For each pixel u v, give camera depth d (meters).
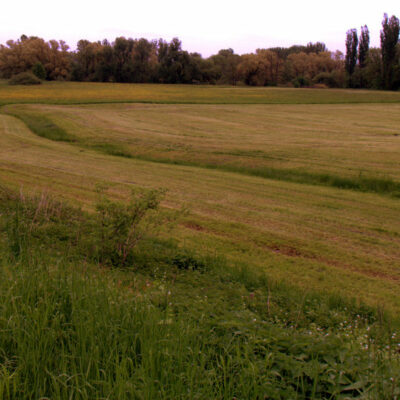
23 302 4.25
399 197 15.56
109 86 96.81
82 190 15.80
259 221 12.50
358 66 113.06
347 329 5.82
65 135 30.42
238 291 7.09
